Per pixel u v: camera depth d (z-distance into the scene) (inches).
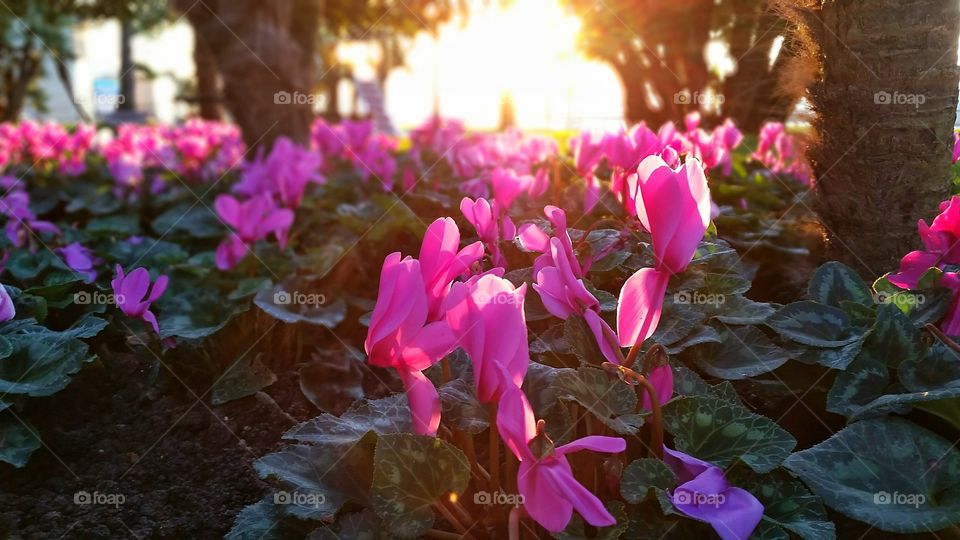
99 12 577.3
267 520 68.2
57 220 258.5
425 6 470.3
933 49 88.0
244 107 329.1
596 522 48.6
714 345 82.8
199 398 101.9
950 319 73.2
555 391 61.7
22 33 689.0
